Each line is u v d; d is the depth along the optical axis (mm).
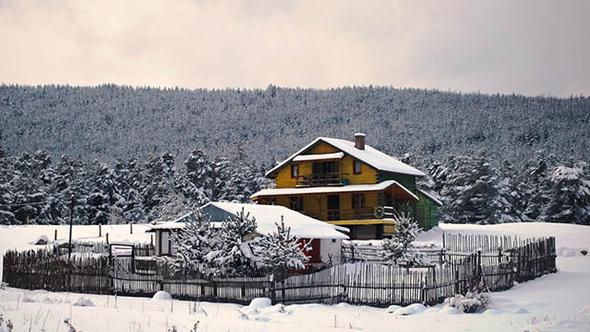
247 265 33062
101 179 105750
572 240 56969
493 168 96375
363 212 65938
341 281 29906
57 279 32938
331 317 24781
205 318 22188
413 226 43062
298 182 69812
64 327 17781
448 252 47969
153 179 109688
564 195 88500
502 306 27531
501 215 91875
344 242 51062
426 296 28344
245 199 107312
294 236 39125
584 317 22859
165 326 19266
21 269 34000
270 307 26672
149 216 103250
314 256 45750
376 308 28516
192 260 32500
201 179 111375
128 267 37219
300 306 27906
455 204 93062
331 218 67438
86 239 59469
